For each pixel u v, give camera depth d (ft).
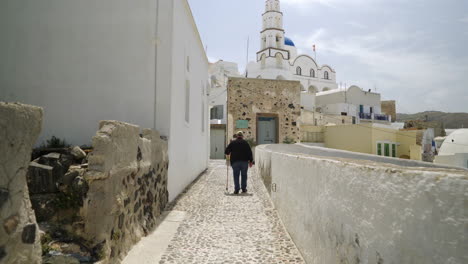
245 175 28.84
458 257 4.91
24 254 7.64
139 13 25.13
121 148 13.41
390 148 96.94
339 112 130.72
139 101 24.61
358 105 139.33
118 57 24.98
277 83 74.38
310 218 12.67
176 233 17.17
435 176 5.43
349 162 9.16
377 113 143.74
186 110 32.35
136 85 24.73
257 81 73.46
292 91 75.00
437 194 5.32
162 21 24.97
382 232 6.77
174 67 25.50
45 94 24.75
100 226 11.66
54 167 14.58
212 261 13.64
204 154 47.39
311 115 107.65
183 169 29.71
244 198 26.35
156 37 24.56
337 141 97.86
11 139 7.28
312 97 132.67
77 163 15.71
